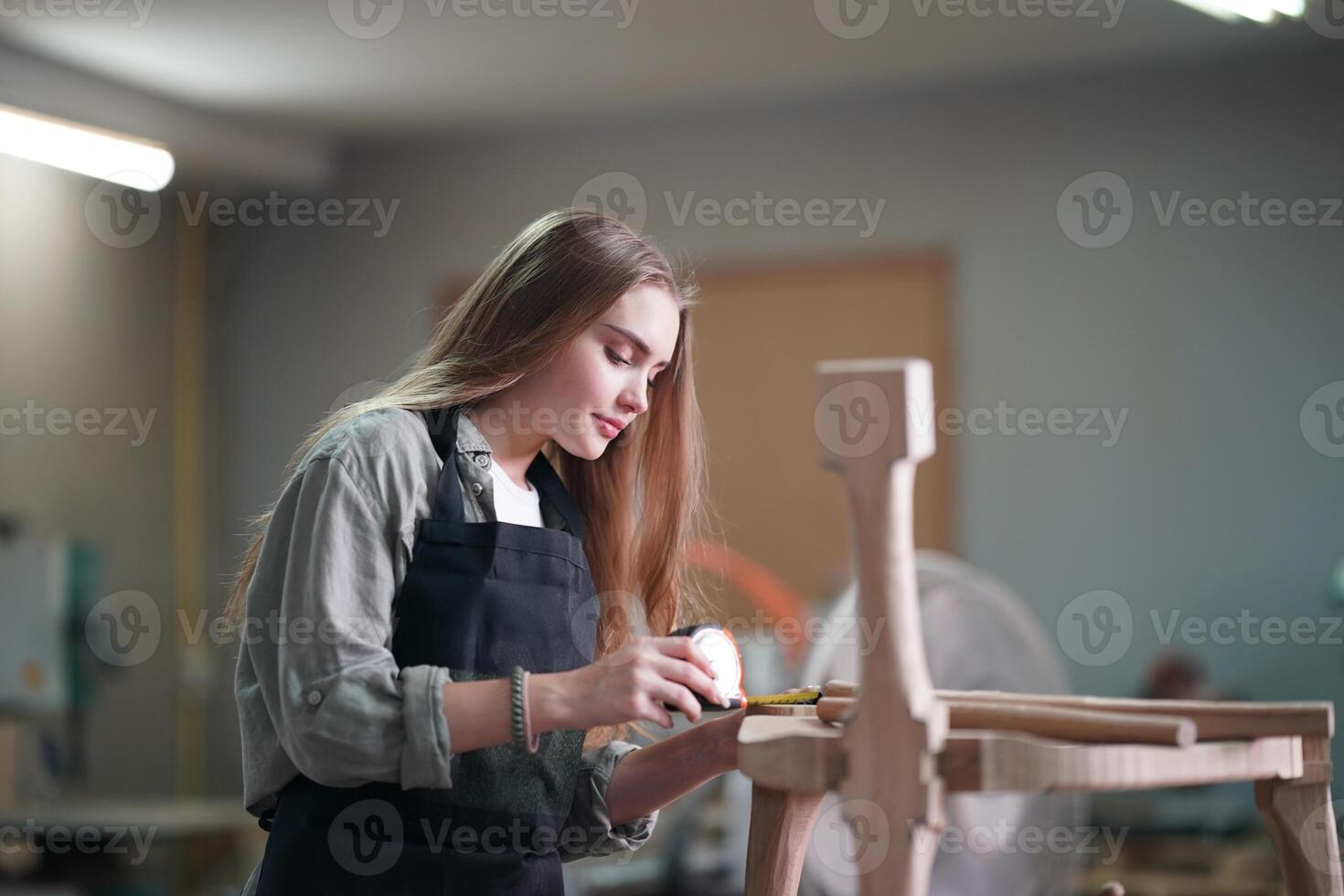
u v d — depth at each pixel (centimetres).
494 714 110
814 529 528
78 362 527
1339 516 466
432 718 110
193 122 524
